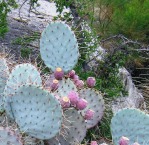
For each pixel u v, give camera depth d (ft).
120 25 22.20
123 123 10.88
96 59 17.33
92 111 10.69
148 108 17.65
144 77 21.45
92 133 12.57
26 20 19.30
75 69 15.87
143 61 20.72
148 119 10.82
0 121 10.05
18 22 18.84
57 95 10.51
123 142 9.74
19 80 10.25
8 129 8.61
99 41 17.74
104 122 13.16
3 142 8.54
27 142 9.48
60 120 9.56
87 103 11.33
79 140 10.59
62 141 10.41
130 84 17.61
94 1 20.25
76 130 10.49
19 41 16.40
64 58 11.91
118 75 17.76
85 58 16.47
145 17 22.22
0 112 10.11
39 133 9.54
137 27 22.34
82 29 16.99
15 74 10.26
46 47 11.96
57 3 17.24
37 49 16.39
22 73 10.36
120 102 15.57
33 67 10.59
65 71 11.94
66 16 17.17
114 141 10.96
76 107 10.36
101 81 15.81
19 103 9.50
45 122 9.48
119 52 17.44
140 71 21.42
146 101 18.99
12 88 9.98
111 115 13.53
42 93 9.41
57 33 11.87
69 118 10.37
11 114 9.59
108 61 17.10
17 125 9.57
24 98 9.46
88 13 17.74
